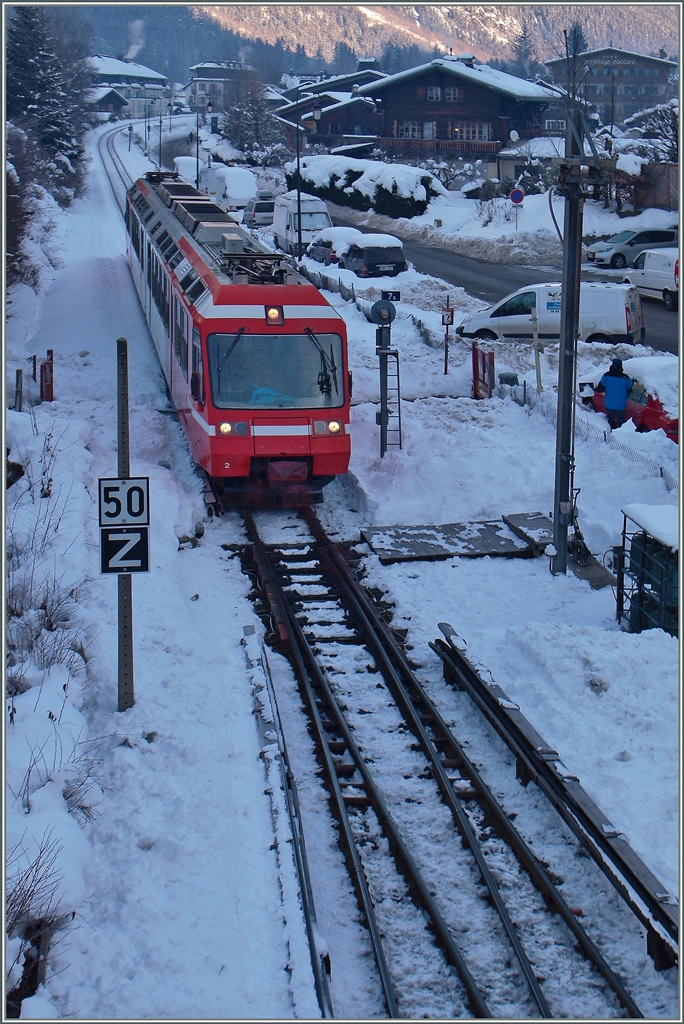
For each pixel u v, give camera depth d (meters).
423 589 12.91
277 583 12.94
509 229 43.72
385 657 10.88
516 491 16.00
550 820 8.34
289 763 8.88
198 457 15.22
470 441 17.91
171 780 8.40
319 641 11.61
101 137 101.50
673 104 43.78
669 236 37.84
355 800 8.62
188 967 6.44
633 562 11.58
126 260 38.06
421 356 23.92
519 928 7.25
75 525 13.33
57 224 46.56
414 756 9.36
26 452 15.70
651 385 18.11
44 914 6.45
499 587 12.98
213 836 7.72
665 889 6.92
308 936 6.68
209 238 18.73
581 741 8.75
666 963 6.78
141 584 12.09
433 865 7.89
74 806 7.87
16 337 25.28
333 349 14.76
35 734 8.41
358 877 7.57
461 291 32.28
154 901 7.00
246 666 10.56
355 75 96.62
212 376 14.38
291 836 7.65
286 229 42.09
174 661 10.52
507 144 67.69
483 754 9.33
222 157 78.50
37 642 9.95
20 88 62.03
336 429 14.61
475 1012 6.52
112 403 20.69
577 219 12.68
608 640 10.16
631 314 24.81
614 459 16.47
